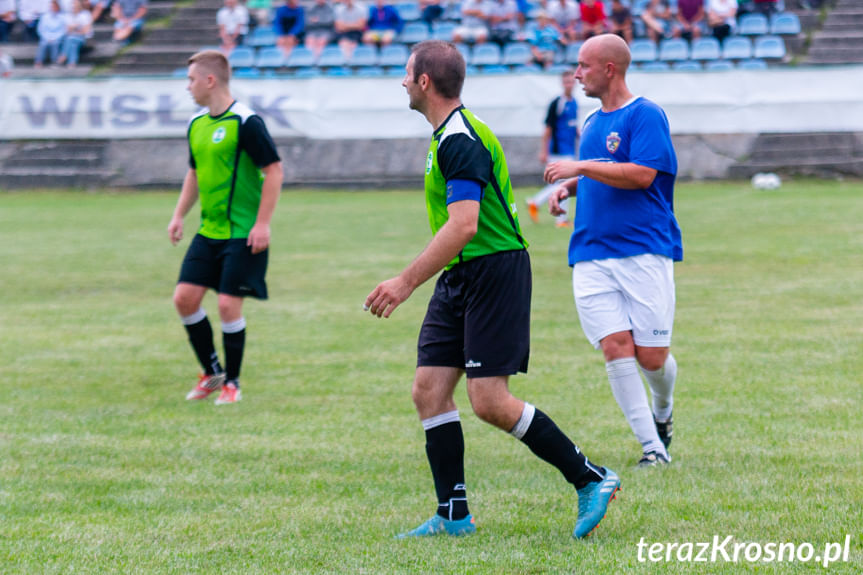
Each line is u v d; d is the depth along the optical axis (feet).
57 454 36.52
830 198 121.39
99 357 54.34
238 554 25.94
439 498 27.76
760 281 71.61
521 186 145.18
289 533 27.71
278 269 80.89
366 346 55.88
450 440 27.68
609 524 27.78
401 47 163.12
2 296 72.69
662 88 145.89
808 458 33.94
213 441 38.19
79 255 90.68
